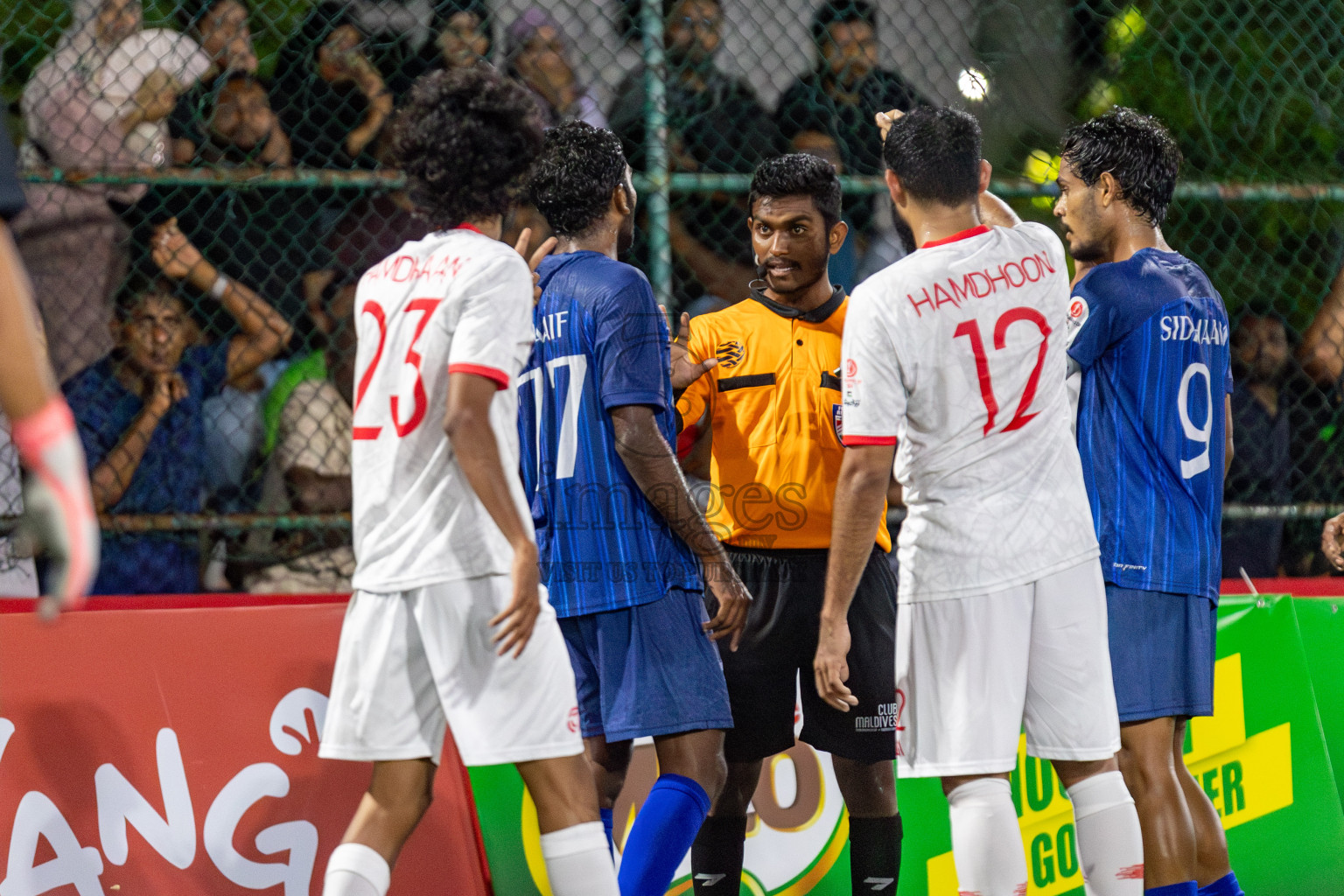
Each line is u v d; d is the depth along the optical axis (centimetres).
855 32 1399
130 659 984
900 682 858
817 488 996
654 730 878
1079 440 930
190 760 978
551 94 1339
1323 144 1493
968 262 821
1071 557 840
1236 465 1418
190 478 1267
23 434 455
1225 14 1473
